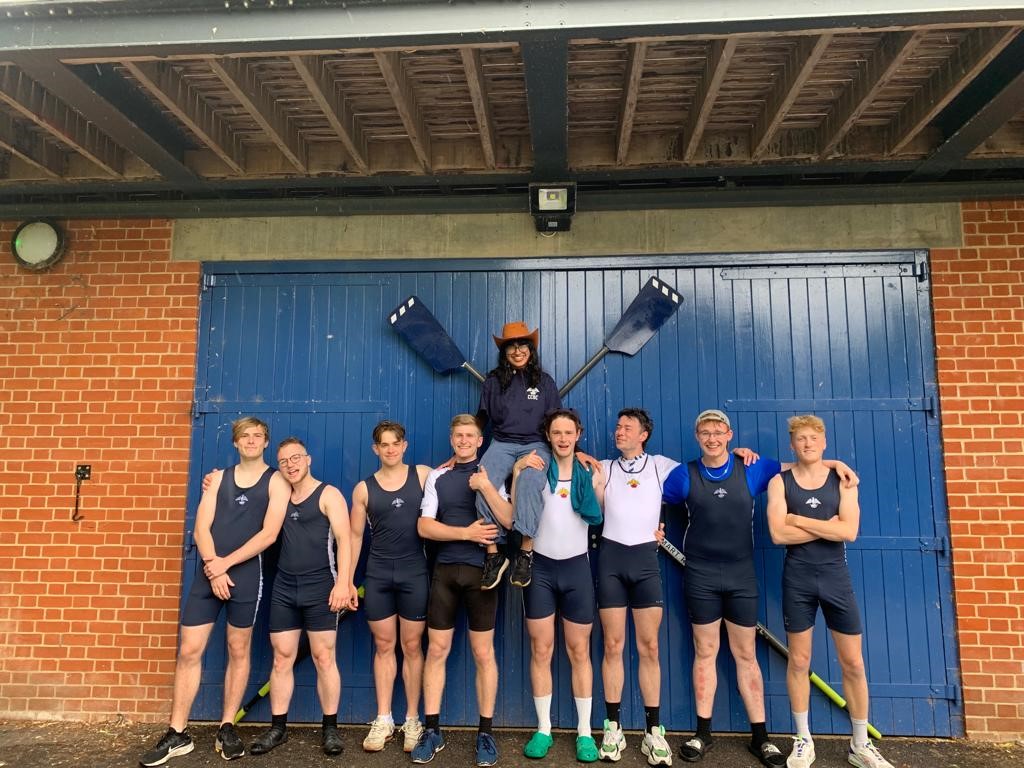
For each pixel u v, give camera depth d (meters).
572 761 3.47
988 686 3.75
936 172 3.91
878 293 4.09
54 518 4.16
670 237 4.19
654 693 3.51
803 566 3.41
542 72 2.87
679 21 2.56
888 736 3.76
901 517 3.90
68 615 4.07
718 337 4.11
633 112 3.34
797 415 4.02
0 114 3.66
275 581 3.64
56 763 3.46
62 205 4.29
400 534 3.60
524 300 4.21
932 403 3.97
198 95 3.52
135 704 3.98
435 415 4.14
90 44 2.73
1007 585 3.81
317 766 3.40
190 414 4.22
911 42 2.79
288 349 4.25
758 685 3.53
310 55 2.96
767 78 3.36
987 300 4.02
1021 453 3.89
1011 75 3.06
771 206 4.15
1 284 4.38
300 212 4.27
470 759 3.49
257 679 3.93
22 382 4.29
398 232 4.30
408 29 2.64
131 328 4.30
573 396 4.11
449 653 3.93
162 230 4.38
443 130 3.90
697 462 3.63
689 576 3.61
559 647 3.91
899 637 3.82
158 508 4.14
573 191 3.95
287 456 3.56
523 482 3.43
